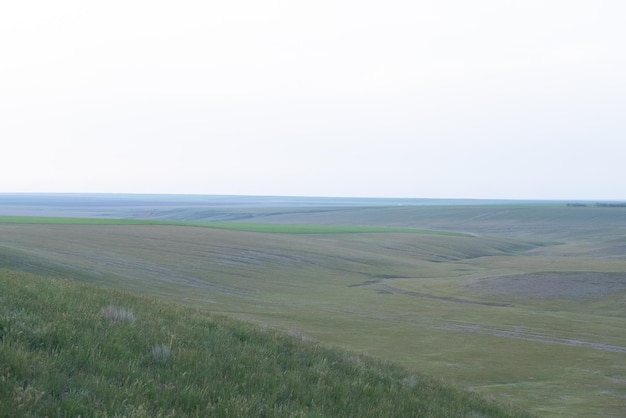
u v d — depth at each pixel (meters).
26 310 11.01
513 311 72.62
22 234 108.38
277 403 9.27
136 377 8.54
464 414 12.71
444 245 173.62
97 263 83.19
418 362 42.28
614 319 68.06
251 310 63.84
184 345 11.38
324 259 123.06
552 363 44.16
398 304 76.69
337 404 10.16
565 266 126.62
